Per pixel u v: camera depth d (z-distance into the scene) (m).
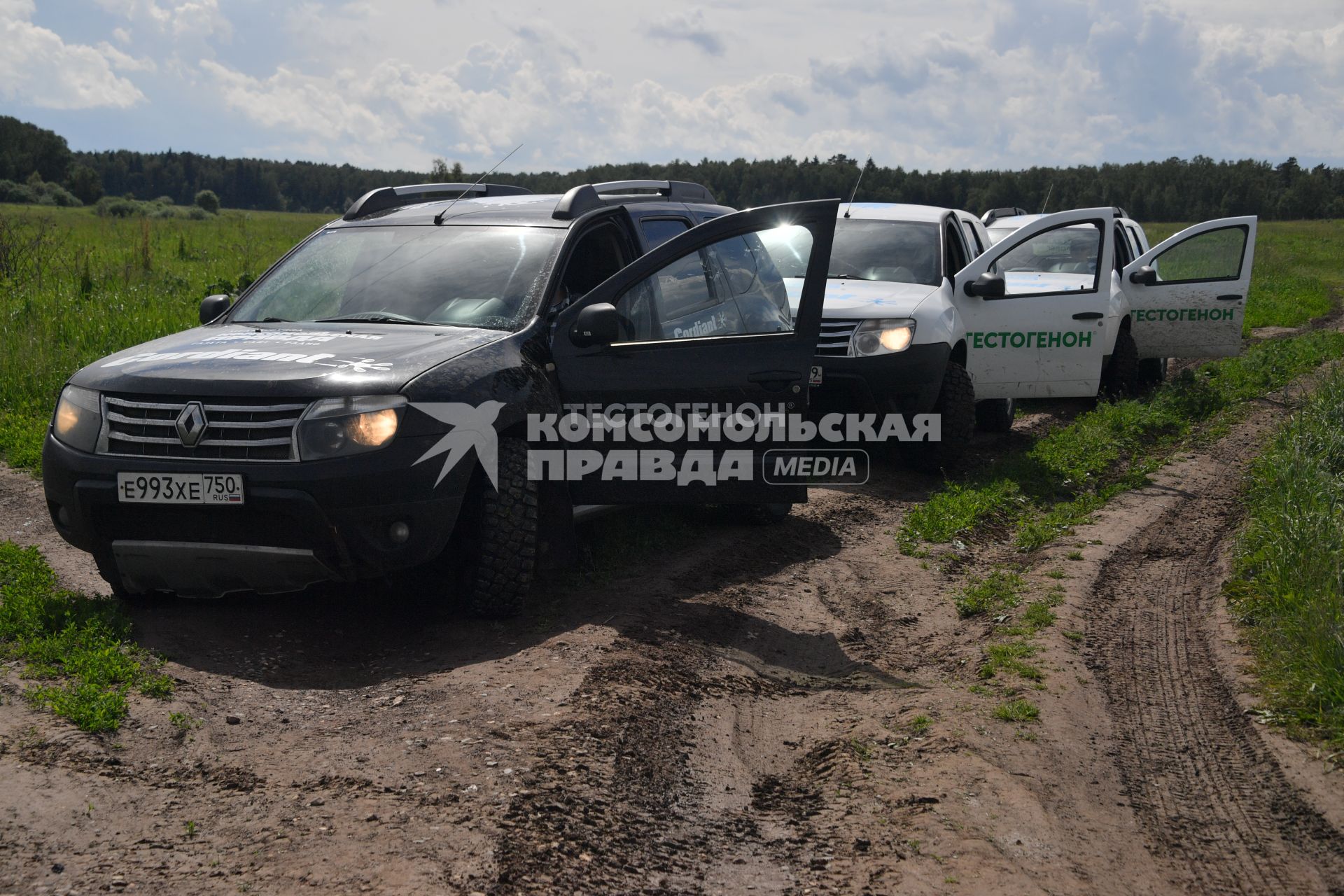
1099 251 10.12
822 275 5.54
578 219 5.85
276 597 5.31
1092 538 6.91
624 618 5.16
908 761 3.87
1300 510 6.12
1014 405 11.51
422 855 3.02
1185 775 3.86
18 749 3.51
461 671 4.46
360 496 4.46
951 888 3.06
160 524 4.58
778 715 4.34
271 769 3.55
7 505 6.88
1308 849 3.35
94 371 4.84
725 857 3.23
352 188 191.00
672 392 5.44
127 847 3.03
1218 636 5.17
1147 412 10.71
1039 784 3.70
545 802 3.35
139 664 4.24
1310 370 13.20
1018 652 4.90
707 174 71.12
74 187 111.06
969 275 9.62
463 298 5.49
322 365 4.64
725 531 6.95
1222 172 126.00
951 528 7.05
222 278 18.72
